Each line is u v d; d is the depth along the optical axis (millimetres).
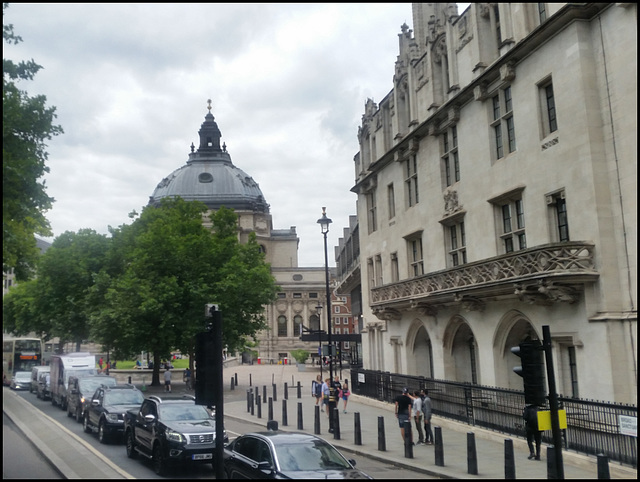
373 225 36844
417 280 26578
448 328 25938
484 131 23484
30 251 18422
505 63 21500
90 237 50125
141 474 14406
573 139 18359
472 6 24047
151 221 45500
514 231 21891
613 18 17328
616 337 16656
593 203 17453
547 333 10008
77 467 14594
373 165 34719
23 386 45969
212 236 44719
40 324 60844
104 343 42500
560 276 17141
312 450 11031
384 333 33594
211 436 14438
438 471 14414
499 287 20000
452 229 26672
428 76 28031
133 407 19938
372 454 17031
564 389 18766
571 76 18438
